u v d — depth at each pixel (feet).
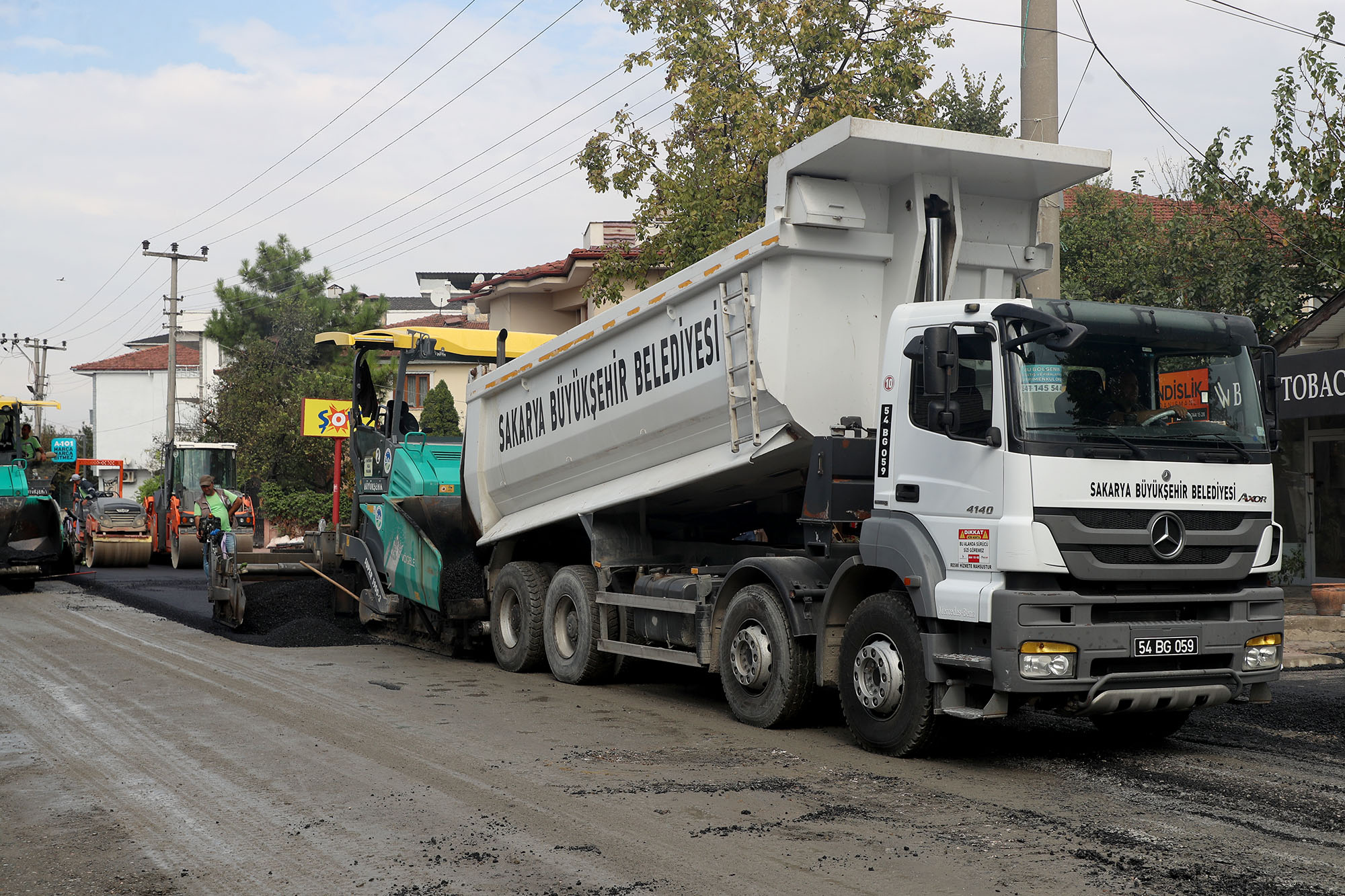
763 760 23.79
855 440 26.30
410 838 18.08
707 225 56.70
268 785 21.44
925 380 22.70
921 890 15.60
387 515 43.32
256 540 74.43
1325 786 21.61
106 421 237.66
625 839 17.97
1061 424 22.06
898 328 24.93
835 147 25.09
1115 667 22.40
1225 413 23.75
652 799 20.45
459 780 21.79
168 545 90.43
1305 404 49.96
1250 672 23.41
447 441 43.78
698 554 34.42
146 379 238.48
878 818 19.19
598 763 23.38
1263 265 58.44
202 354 200.23
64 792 21.03
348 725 27.35
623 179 59.93
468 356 42.70
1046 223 35.47
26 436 67.87
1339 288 57.98
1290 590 57.26
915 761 23.70
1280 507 61.98
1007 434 21.88
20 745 24.93
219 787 21.30
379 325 130.72
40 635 44.88
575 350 35.14
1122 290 64.39
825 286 27.07
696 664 29.68
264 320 131.64
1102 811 19.63
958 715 22.58
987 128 66.13
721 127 57.82
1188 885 15.79
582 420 35.17
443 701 31.09
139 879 16.30
